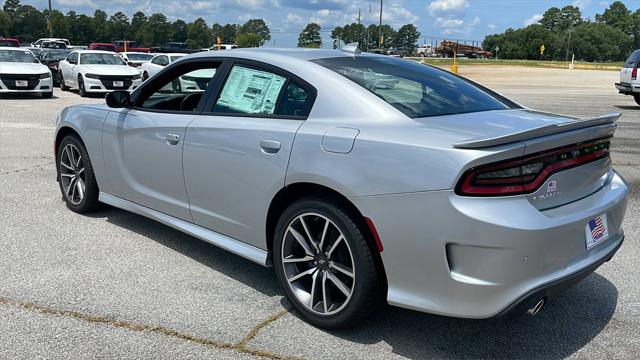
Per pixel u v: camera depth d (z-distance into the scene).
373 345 3.08
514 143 2.65
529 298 2.67
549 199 2.81
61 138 5.40
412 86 3.55
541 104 16.88
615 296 3.73
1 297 3.53
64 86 19.61
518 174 2.66
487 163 2.60
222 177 3.67
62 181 5.40
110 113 4.70
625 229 5.14
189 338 3.10
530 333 3.24
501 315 2.67
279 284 3.80
